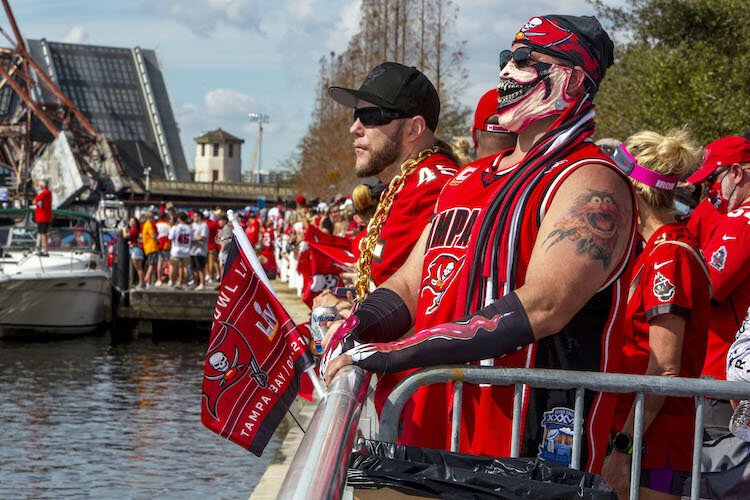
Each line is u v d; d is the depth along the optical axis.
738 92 16.67
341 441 1.67
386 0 37.16
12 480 11.92
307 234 5.51
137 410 17.16
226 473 12.25
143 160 146.50
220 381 2.91
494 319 2.23
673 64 17.47
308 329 3.50
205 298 30.22
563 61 2.52
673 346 3.21
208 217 33.84
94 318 29.56
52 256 28.31
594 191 2.33
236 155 158.12
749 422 3.18
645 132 3.42
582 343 2.39
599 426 2.42
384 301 2.71
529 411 2.39
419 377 2.32
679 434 3.31
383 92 3.63
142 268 31.14
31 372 22.53
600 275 2.26
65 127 102.31
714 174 4.10
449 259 2.59
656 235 3.32
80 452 13.55
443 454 2.22
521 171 2.49
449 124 36.09
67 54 150.25
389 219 3.59
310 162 62.47
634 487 2.53
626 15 19.45
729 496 3.31
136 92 151.88
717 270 3.65
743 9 17.47
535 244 2.35
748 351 2.84
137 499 10.96
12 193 102.62
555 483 2.16
